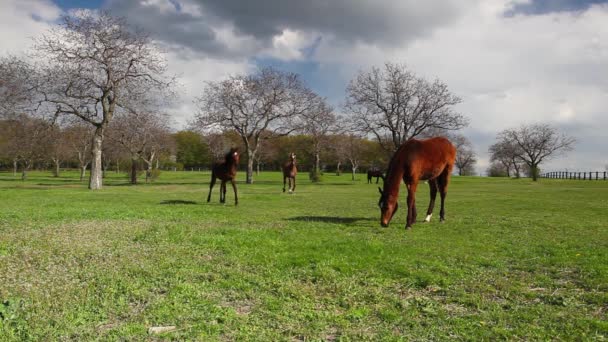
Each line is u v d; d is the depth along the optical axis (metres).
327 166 98.56
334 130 48.28
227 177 17.75
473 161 111.31
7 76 29.05
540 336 4.09
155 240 8.87
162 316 4.58
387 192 10.98
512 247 8.42
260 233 9.85
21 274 6.09
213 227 10.87
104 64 30.23
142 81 31.75
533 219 12.90
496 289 5.66
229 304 5.09
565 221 12.42
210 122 42.69
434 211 15.45
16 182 40.81
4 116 30.30
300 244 8.48
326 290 5.61
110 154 58.84
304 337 4.09
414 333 4.20
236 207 16.77
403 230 10.63
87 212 13.69
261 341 3.97
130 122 34.72
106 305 4.92
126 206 16.33
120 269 6.51
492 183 47.94
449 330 4.29
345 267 6.61
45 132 30.72
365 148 77.62
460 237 9.57
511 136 89.12
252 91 42.47
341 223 11.88
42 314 4.56
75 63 29.31
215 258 7.32
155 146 46.44
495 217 13.45
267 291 5.59
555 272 6.55
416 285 5.85
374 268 6.62
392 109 44.66
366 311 4.79
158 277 6.12
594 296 5.31
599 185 41.19
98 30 29.70
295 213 14.71
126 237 9.16
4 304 4.79
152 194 24.42
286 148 87.69
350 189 32.88
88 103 30.91
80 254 7.43
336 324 4.43
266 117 43.81
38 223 11.17
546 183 47.44
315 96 44.22
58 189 28.81
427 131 47.03
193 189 30.84
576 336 4.07
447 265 6.89
